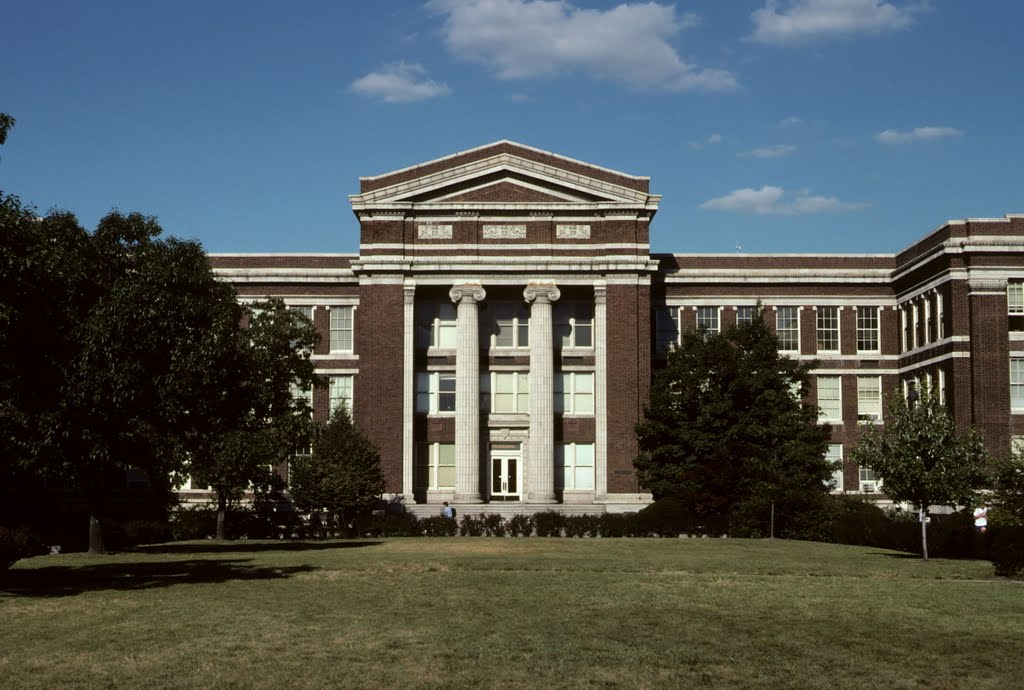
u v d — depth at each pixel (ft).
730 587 97.45
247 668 60.59
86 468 110.52
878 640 69.15
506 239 244.83
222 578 105.60
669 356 236.02
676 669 60.75
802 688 56.90
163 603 84.48
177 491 241.96
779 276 262.88
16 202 95.45
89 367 104.32
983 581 105.09
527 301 245.04
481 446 250.57
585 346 252.42
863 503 193.98
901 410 142.00
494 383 251.80
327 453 218.59
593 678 58.65
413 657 63.41
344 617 77.30
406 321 242.78
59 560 132.87
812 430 224.12
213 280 164.76
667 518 205.16
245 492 244.83
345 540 188.85
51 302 97.96
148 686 56.59
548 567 118.11
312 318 261.03
